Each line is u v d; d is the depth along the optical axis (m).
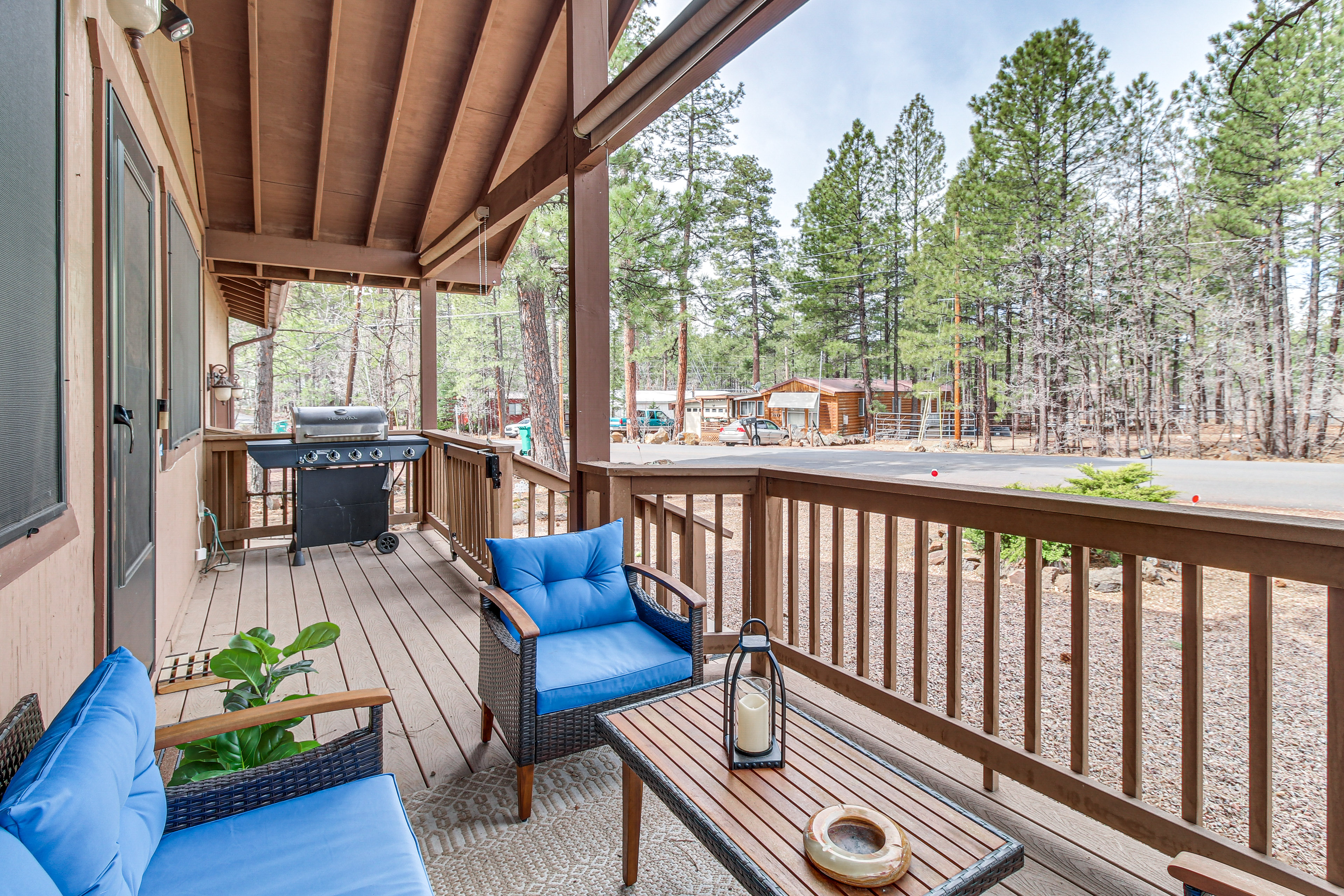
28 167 1.21
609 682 1.97
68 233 1.52
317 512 4.94
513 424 22.56
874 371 18.05
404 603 3.96
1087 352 12.88
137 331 2.36
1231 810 2.16
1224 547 1.40
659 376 23.03
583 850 1.73
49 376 1.34
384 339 19.34
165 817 1.14
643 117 2.91
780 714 1.56
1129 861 1.65
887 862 1.01
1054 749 2.71
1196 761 1.46
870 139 18.77
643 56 2.69
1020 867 1.09
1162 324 10.95
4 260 1.08
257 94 4.27
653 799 1.97
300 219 5.73
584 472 3.35
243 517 5.44
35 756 0.85
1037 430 13.54
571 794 1.99
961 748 1.96
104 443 1.77
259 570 4.75
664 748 1.44
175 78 3.71
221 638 3.38
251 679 1.64
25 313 1.19
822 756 1.40
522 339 12.66
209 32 4.03
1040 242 13.59
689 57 2.55
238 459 5.37
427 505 6.04
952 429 15.13
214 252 5.43
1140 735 1.57
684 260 12.23
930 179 18.33
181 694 2.71
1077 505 1.64
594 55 3.51
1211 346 9.68
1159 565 4.77
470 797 1.97
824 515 8.89
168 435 3.15
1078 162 13.34
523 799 1.86
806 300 18.45
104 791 0.84
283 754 1.61
